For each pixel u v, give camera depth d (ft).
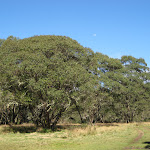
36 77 68.64
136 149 33.83
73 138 52.34
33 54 69.31
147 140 45.37
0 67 67.46
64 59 75.20
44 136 58.49
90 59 84.12
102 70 125.49
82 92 74.95
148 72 145.79
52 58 70.79
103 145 39.37
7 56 70.38
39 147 38.63
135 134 59.21
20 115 121.49
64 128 85.87
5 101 73.26
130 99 139.74
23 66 65.57
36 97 73.41
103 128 81.76
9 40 83.05
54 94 63.67
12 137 56.49
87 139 49.57
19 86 71.10
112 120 154.10
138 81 135.74
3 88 69.67
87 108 97.86
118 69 130.62
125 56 150.00
